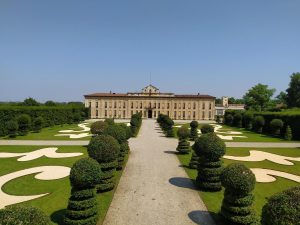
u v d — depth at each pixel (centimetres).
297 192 906
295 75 9781
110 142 1720
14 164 2412
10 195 1678
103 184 1711
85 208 1227
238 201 1252
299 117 4334
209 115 10906
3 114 4144
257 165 2553
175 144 3700
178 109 10906
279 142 3975
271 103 10456
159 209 1484
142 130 5688
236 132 5391
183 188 1831
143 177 2066
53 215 1384
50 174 2120
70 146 3281
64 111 6669
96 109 10838
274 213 896
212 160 1788
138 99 10862
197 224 1318
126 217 1380
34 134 4450
